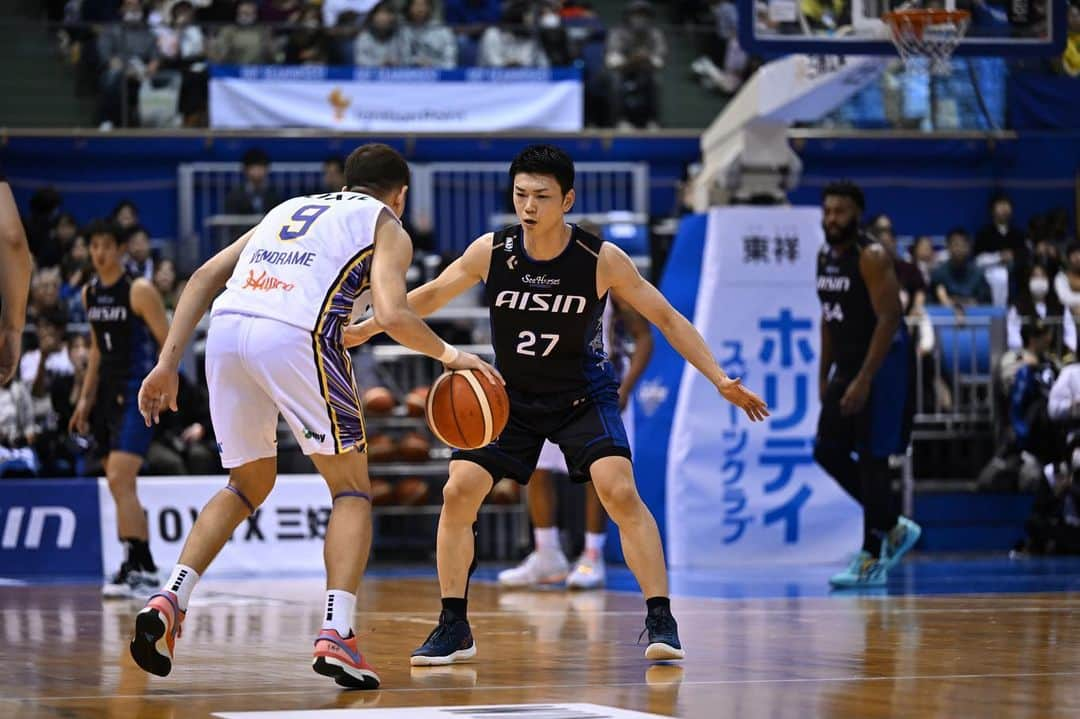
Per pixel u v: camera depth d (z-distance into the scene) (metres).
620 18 25.34
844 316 12.91
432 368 18.38
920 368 18.03
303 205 6.35
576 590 12.62
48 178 22.78
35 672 6.66
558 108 22.91
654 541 7.06
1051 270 18.91
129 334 12.29
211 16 23.08
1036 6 13.60
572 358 7.12
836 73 13.92
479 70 22.69
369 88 22.50
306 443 6.04
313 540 15.69
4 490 15.27
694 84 24.17
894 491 17.91
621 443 7.11
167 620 5.88
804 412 15.09
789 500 15.10
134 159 22.91
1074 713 5.21
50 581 14.39
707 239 14.98
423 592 12.21
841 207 12.70
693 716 5.12
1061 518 16.95
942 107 23.48
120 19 23.34
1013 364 17.41
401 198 6.66
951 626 8.73
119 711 5.33
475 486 7.03
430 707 5.37
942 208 24.28
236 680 6.34
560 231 7.05
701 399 14.95
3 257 6.20
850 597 11.20
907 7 13.36
